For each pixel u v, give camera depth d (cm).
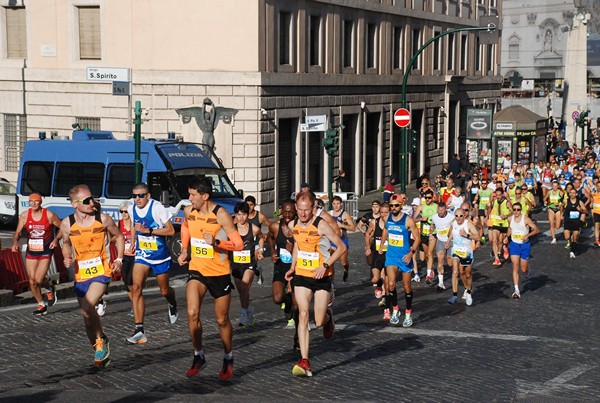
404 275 1784
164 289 1513
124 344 1509
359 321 1855
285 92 4050
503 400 1195
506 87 13425
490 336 1694
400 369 1370
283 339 1591
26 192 3083
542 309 2062
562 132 9131
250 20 3803
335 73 4534
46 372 1284
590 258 3047
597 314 2003
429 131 5966
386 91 5209
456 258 2103
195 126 3866
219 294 1189
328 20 4456
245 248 1705
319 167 4516
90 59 4109
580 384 1311
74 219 1284
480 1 6925
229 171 3866
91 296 1271
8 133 4325
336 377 1295
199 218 1180
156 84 3881
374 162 5191
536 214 4531
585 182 4050
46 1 4138
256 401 1117
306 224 1260
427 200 2484
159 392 1159
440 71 6103
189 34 3866
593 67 14088
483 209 3438
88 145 2986
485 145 6009
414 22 5606
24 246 2103
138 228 1457
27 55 4225
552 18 14688
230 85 3834
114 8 3969
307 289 1268
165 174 2816
